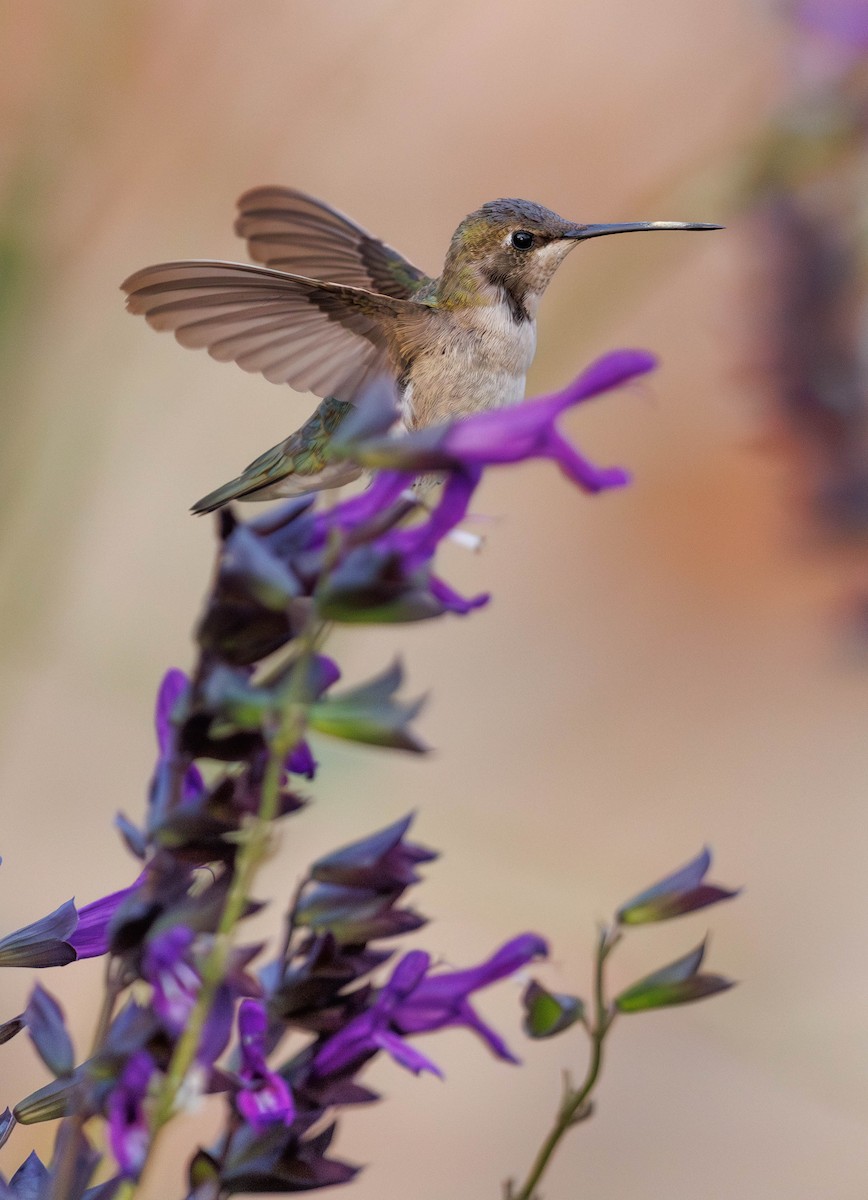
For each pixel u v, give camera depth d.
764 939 2.64
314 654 2.34
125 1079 2.34
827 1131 2.58
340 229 2.48
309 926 2.35
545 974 2.54
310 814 2.50
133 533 2.62
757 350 2.48
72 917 2.36
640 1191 2.57
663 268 2.48
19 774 2.57
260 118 2.54
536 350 2.47
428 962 2.36
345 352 2.45
